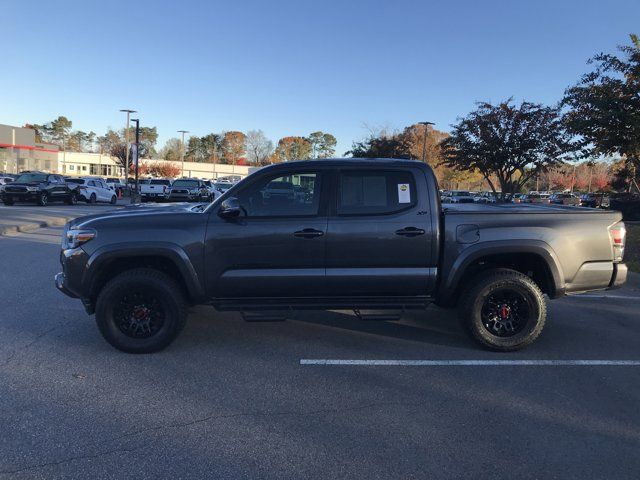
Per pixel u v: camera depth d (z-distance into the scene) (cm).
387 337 584
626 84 1077
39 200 2645
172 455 329
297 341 564
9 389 423
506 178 1820
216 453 332
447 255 516
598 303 758
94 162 9350
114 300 498
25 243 1274
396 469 317
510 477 311
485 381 458
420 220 511
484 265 561
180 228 497
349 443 348
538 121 1681
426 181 516
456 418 386
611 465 326
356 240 505
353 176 512
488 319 533
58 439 346
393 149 3319
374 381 455
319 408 400
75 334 568
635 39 1136
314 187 510
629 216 2266
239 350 531
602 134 1141
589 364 504
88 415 380
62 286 514
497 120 1691
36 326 594
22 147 6238
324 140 10800
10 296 733
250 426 369
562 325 639
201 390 429
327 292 515
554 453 338
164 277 505
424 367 491
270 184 508
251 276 504
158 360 496
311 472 313
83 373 460
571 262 529
